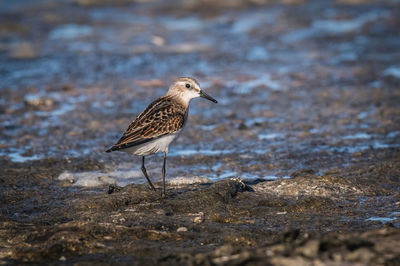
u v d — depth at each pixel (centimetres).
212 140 1518
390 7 3481
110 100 1916
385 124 1616
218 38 2891
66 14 3378
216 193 1004
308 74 2234
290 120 1684
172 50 2659
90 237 817
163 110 1055
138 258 745
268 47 2705
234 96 1962
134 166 1313
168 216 926
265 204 988
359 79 2142
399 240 695
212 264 659
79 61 2461
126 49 2672
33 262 753
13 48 2672
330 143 1463
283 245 684
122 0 3722
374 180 1120
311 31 3000
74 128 1625
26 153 1409
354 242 676
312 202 982
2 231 864
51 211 987
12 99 1931
